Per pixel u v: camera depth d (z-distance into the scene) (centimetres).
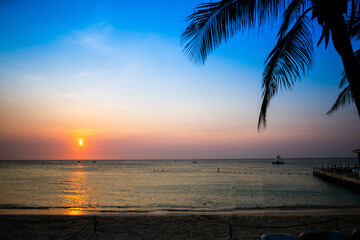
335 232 521
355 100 377
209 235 934
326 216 1283
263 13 436
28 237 933
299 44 499
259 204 2198
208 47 450
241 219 1207
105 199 2525
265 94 527
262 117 527
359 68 379
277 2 434
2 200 2420
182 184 4138
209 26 443
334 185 3894
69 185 3919
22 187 3575
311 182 4481
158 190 3294
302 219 1207
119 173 7444
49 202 2320
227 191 3184
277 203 2262
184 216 1280
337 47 386
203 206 2089
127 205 2150
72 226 1077
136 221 1158
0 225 1102
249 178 5588
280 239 519
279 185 4000
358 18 585
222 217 1256
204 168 11331
